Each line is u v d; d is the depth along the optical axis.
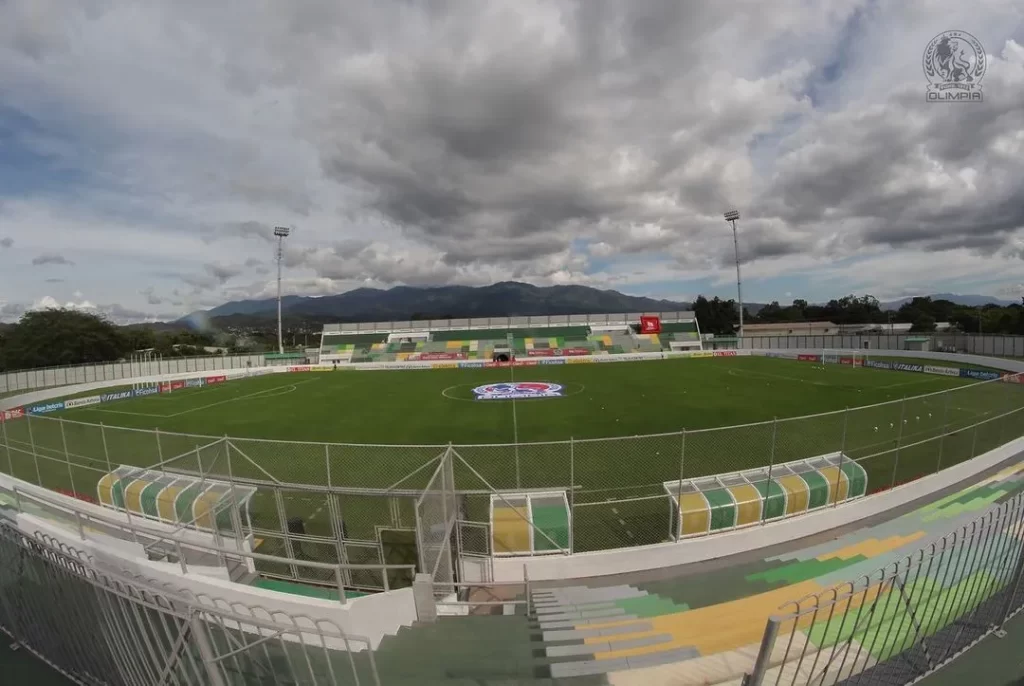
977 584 6.08
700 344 67.75
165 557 7.91
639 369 47.97
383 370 56.00
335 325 74.25
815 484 10.54
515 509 9.55
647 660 5.02
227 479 10.58
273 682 4.49
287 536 9.55
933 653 4.73
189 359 55.34
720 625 6.16
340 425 25.03
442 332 72.88
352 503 13.28
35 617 4.71
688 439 19.14
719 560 9.32
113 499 11.52
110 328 70.19
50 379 42.19
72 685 4.59
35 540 4.47
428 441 21.11
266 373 55.94
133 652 3.96
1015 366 36.75
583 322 73.75
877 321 113.06
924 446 17.27
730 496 10.07
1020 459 13.54
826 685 4.42
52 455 19.17
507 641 5.84
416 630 6.31
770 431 19.89
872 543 8.80
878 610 6.07
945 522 9.29
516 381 41.25
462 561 9.20
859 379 37.09
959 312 93.31
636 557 9.16
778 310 131.88
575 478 15.21
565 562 9.10
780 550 9.61
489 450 18.45
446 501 8.87
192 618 3.43
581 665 4.90
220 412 30.00
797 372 42.28
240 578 9.02
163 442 20.88
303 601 5.88
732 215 68.75
